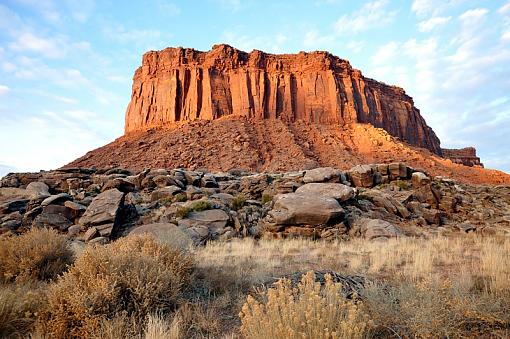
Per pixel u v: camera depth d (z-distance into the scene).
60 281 5.21
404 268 8.45
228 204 20.88
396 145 77.00
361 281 6.36
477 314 4.33
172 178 24.94
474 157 137.50
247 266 9.09
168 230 14.20
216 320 5.04
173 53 100.31
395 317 4.33
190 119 91.00
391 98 118.69
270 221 17.59
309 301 3.59
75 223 18.08
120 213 18.05
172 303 5.63
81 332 4.36
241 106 90.75
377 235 16.08
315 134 82.25
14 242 7.92
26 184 25.69
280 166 63.97
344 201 20.20
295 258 10.75
